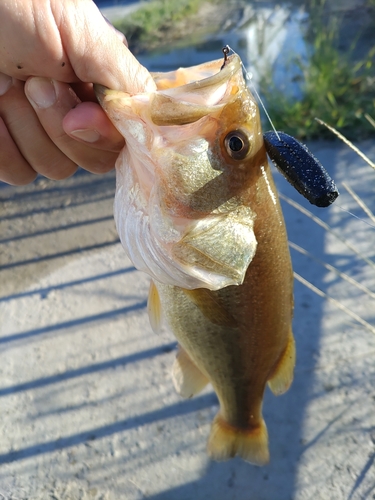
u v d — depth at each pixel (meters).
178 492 0.36
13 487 0.37
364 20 1.16
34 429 0.41
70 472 0.38
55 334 0.49
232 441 0.31
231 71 0.20
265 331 0.25
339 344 0.44
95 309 0.52
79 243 0.62
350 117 0.74
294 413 0.39
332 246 0.54
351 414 0.39
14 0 0.19
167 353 0.46
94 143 0.23
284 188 0.64
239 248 0.21
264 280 0.23
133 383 0.44
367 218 0.56
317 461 0.36
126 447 0.39
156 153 0.20
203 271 0.21
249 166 0.21
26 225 0.67
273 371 0.27
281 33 1.19
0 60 0.20
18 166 0.25
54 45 0.20
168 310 0.26
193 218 0.21
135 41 1.35
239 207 0.21
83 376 0.45
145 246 0.22
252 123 0.20
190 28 1.39
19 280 0.57
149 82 0.22
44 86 0.21
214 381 0.28
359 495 0.34
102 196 0.71
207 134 0.20
